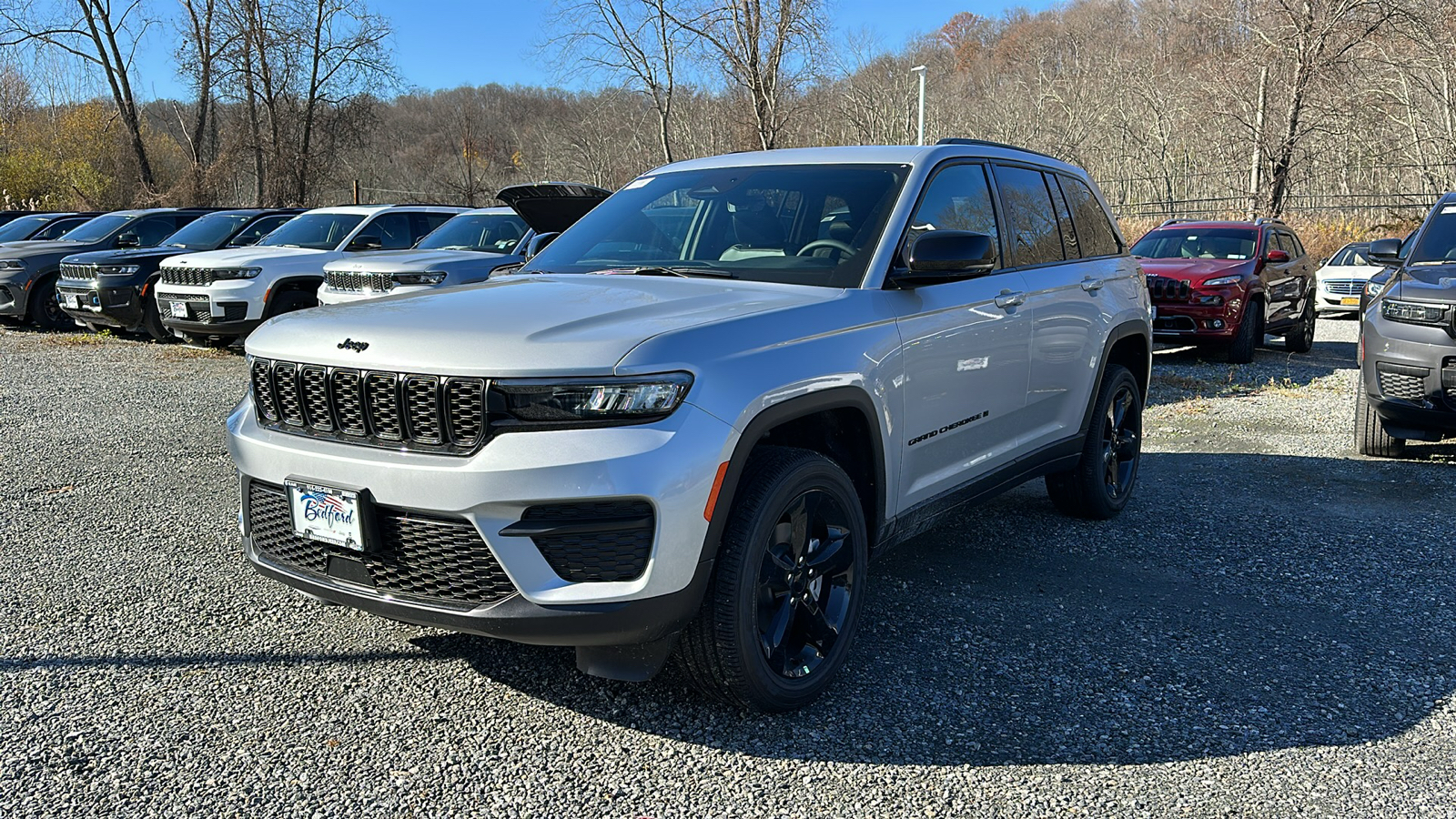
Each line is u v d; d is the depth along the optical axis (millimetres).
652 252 3959
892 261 3604
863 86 31547
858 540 3330
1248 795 2701
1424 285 6285
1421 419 6156
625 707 3176
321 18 30594
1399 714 3156
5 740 2945
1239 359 11562
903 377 3502
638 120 34656
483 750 2922
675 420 2707
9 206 40062
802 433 3383
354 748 2924
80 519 5117
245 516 3201
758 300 3207
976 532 5035
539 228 6656
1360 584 4312
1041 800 2682
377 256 9766
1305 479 6164
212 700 3205
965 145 4305
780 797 2691
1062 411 4750
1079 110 44125
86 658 3494
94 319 12633
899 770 2828
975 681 3375
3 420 7742
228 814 2598
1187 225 12961
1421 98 32438
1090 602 4086
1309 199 33281
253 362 3170
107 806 2623
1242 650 3635
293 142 31047
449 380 2703
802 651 3223
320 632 3725
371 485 2783
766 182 4082
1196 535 5004
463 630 2762
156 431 7309
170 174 39906
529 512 2654
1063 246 4879
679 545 2697
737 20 22781
